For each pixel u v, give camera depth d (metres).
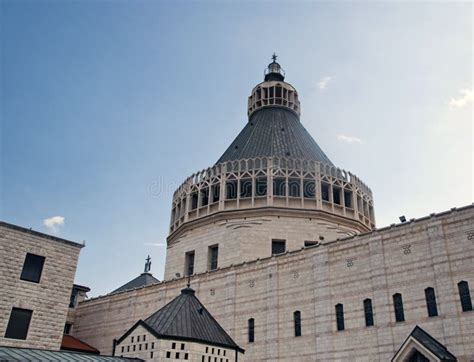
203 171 59.56
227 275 44.75
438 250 31.67
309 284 38.34
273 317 39.22
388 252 34.41
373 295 33.91
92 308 57.56
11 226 41.59
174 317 32.97
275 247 52.06
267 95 74.69
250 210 53.38
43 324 41.34
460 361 27.97
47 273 42.94
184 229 58.25
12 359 25.98
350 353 33.53
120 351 32.16
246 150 63.28
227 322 42.28
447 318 29.41
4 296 39.56
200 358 31.09
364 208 58.62
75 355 30.16
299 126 71.12
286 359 37.03
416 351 29.16
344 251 37.22
